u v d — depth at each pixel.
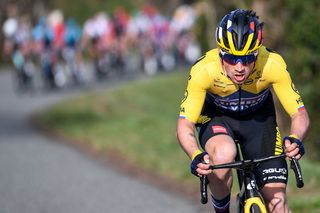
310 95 22.06
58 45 50.88
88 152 26.92
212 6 28.83
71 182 21.36
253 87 11.58
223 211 11.74
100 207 18.05
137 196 19.19
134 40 59.62
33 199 19.16
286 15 24.84
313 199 16.38
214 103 11.95
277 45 25.02
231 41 10.76
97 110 37.75
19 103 44.53
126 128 30.84
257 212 10.39
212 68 11.47
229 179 11.30
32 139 30.66
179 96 43.72
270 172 11.37
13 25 48.09
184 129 11.42
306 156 22.06
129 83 52.16
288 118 23.86
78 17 80.25
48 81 51.59
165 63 60.16
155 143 26.91
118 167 23.66
